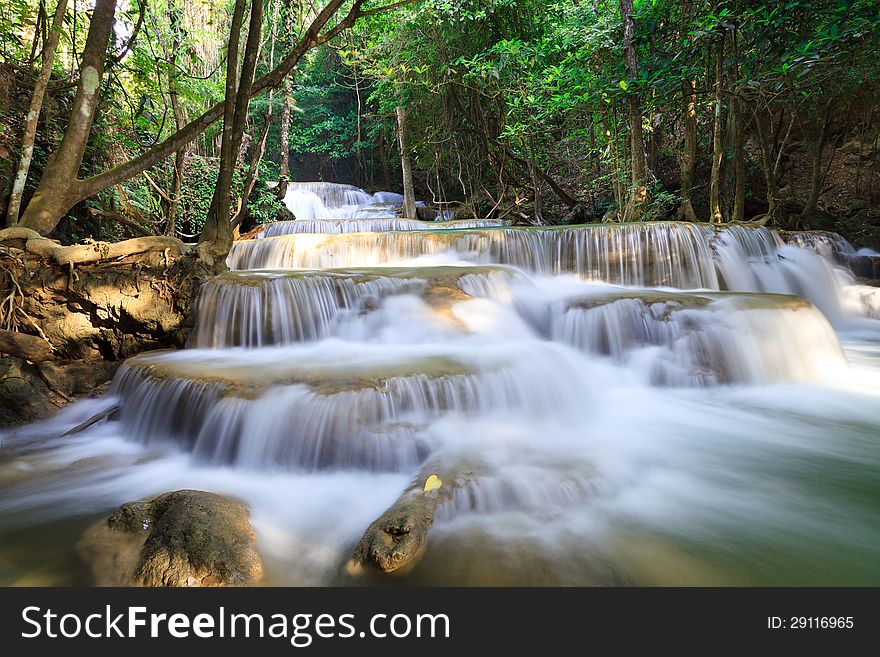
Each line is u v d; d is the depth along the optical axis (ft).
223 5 43.47
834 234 34.99
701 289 27.58
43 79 21.11
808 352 20.59
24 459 13.94
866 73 34.65
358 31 49.06
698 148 45.83
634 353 20.44
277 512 11.03
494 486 10.80
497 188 57.31
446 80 48.32
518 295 23.34
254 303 18.95
